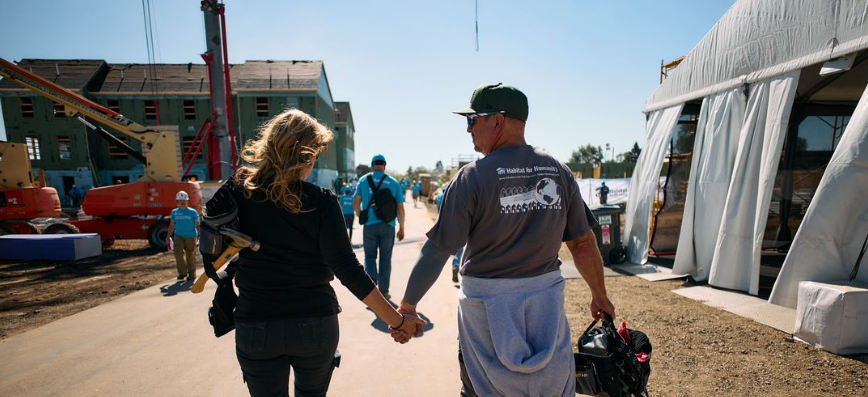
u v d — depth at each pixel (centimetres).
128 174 2956
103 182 2947
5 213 971
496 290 157
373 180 504
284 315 158
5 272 755
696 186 619
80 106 1022
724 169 577
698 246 606
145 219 1040
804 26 466
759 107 524
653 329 414
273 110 3050
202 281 175
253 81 3089
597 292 194
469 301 162
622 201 1859
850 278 394
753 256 508
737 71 562
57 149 2812
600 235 739
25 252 854
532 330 155
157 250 1012
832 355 342
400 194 517
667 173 782
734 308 464
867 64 619
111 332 418
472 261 164
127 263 839
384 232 500
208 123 1361
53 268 789
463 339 167
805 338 368
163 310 494
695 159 628
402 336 168
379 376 319
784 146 838
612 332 190
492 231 157
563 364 154
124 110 2920
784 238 841
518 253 157
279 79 3133
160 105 2945
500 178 156
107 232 1031
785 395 285
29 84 996
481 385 159
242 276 162
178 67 3175
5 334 422
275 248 157
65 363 345
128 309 500
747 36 544
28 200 993
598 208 743
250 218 158
